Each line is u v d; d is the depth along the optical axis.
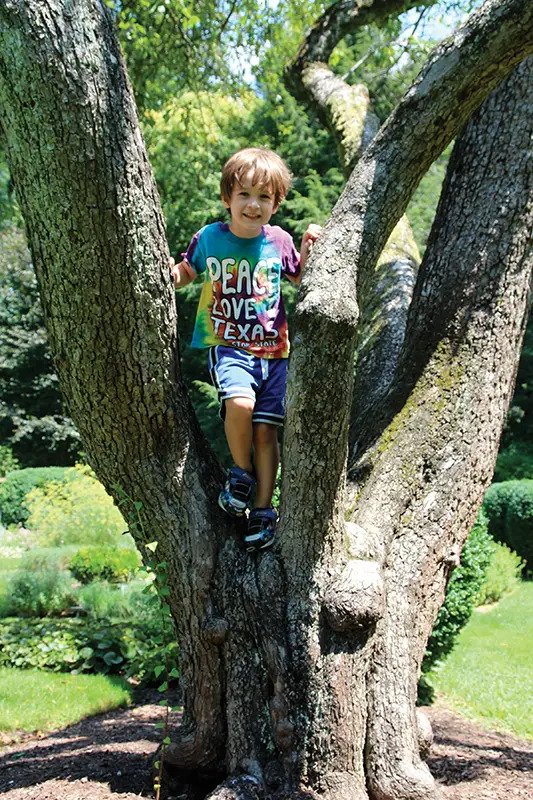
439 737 4.71
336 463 2.41
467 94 2.37
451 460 2.86
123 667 6.58
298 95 5.38
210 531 2.70
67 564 10.20
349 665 2.52
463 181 3.04
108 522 12.85
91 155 2.15
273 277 2.78
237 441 2.65
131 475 2.71
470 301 2.94
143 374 2.51
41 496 15.23
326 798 2.43
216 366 2.72
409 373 3.01
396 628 2.68
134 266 2.31
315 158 19.58
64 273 2.30
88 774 3.09
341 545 2.60
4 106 2.16
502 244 2.93
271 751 2.53
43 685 6.05
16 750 4.40
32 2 2.05
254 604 2.58
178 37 7.20
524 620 9.12
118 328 2.39
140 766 3.17
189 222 17.77
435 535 2.82
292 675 2.51
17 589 8.66
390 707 2.58
